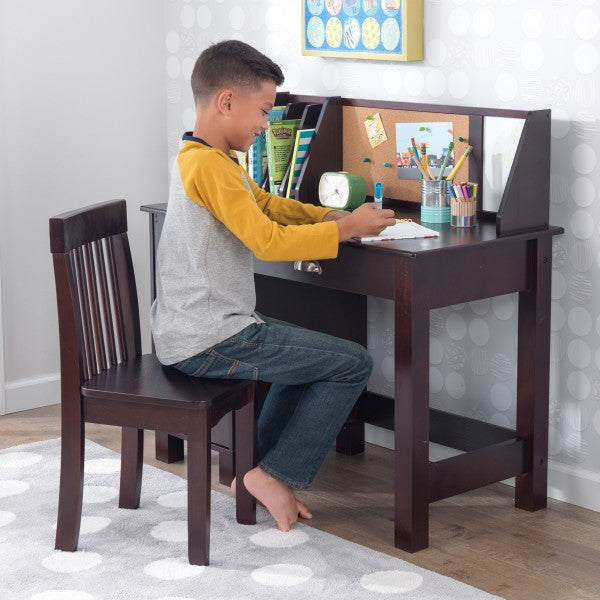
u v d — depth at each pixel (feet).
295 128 10.12
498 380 9.76
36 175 11.68
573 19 8.64
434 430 10.12
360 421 10.59
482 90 9.35
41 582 7.82
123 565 8.07
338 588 7.72
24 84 11.44
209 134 8.43
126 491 9.09
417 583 7.80
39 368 12.05
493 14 9.16
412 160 9.72
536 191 8.78
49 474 9.91
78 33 11.73
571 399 9.29
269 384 9.85
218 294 8.25
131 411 7.97
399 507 8.44
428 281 8.13
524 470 9.19
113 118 12.15
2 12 11.18
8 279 11.65
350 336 10.66
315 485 9.80
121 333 8.76
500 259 8.65
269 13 11.05
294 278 9.06
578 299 9.05
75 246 8.05
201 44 11.89
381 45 9.86
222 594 7.64
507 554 8.39
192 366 8.31
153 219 10.12
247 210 8.02
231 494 9.53
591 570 8.14
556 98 8.86
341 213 8.97
